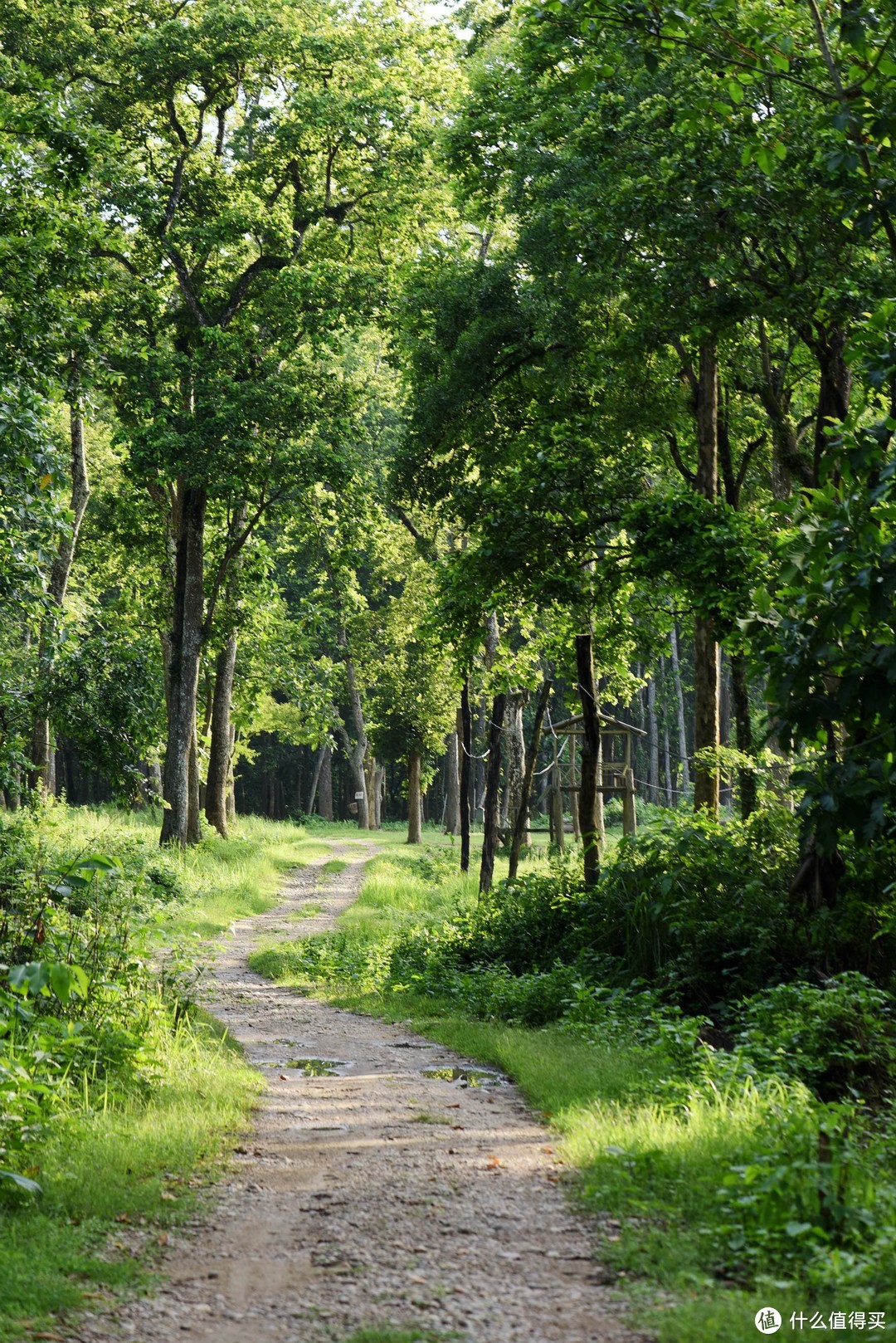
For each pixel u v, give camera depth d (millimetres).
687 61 14828
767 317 15859
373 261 32875
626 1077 8820
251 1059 11273
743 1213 5340
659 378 19391
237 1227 5730
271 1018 14203
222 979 18141
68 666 23812
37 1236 5320
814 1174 5457
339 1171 6750
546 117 19469
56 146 16719
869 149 11633
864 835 7785
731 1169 5684
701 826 15555
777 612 8844
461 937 18281
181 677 33812
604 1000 13672
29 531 16656
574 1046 10852
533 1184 6328
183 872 29188
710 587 15320
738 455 25312
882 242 15188
